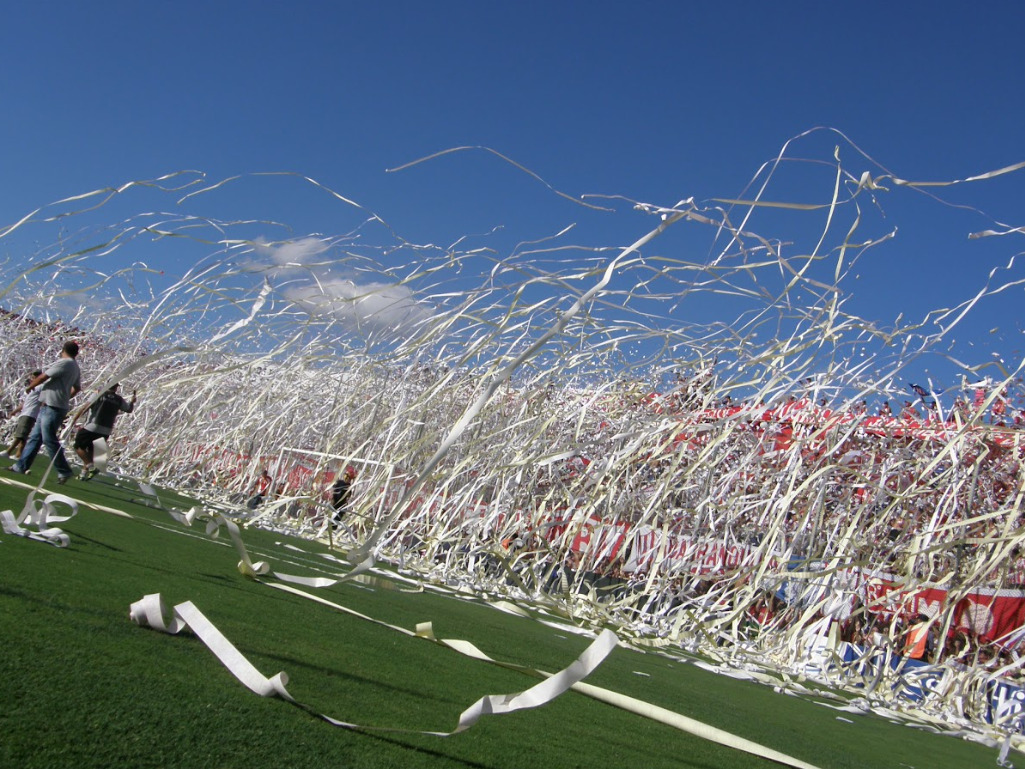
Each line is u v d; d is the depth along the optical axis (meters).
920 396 6.46
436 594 6.33
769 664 6.60
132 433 11.54
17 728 1.56
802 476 6.57
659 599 6.96
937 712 6.05
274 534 8.16
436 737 2.15
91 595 2.78
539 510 7.24
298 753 1.78
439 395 7.11
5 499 5.30
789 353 5.29
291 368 9.12
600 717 3.01
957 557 6.25
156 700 1.88
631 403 7.20
